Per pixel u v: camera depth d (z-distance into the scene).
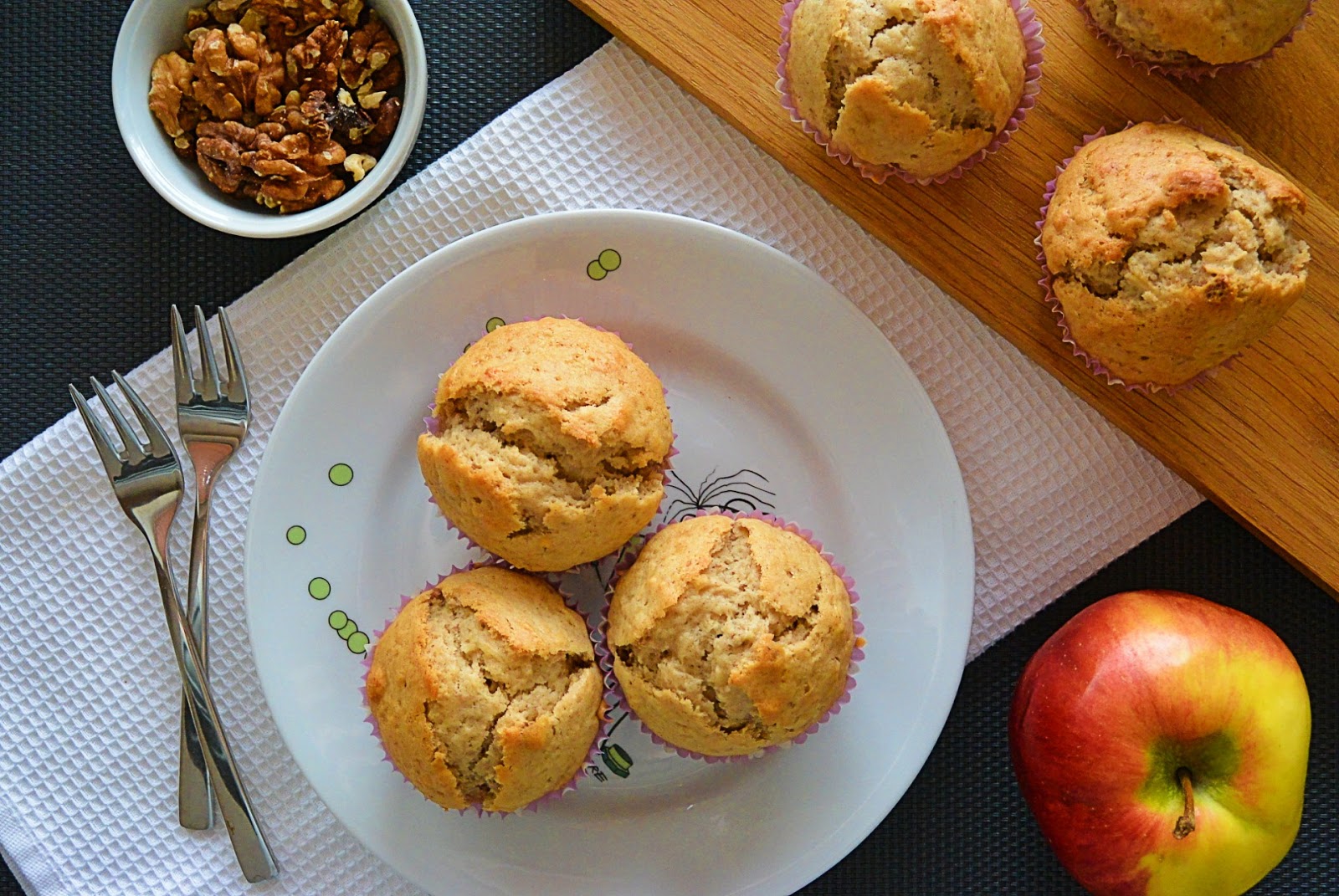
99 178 0.58
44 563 0.57
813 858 0.55
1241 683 0.52
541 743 0.51
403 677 0.51
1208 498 0.56
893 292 0.56
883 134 0.52
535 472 0.51
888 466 0.55
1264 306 0.51
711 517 0.53
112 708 0.57
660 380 0.56
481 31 0.57
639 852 0.55
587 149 0.56
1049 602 0.57
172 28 0.55
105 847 0.57
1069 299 0.53
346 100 0.55
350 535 0.56
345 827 0.55
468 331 0.55
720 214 0.56
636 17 0.55
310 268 0.56
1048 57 0.55
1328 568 0.55
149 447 0.56
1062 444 0.56
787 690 0.51
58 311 0.57
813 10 0.52
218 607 0.57
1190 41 0.52
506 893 0.55
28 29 0.57
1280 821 0.52
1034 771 0.53
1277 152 0.55
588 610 0.55
